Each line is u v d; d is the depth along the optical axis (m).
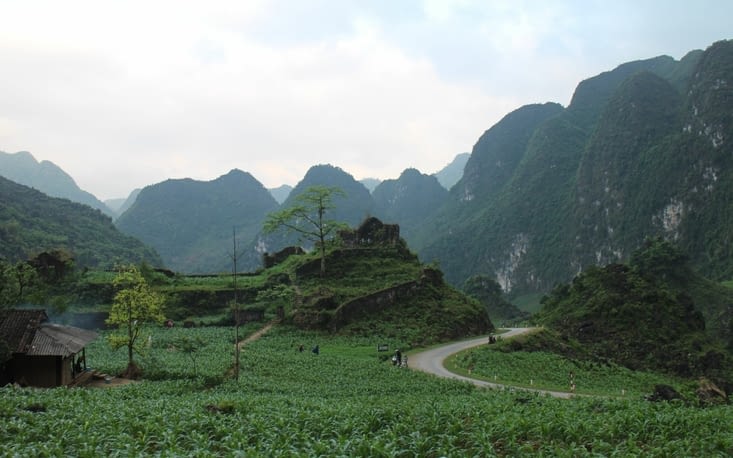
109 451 17.55
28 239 143.12
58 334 36.41
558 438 20.14
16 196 177.25
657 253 138.25
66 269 81.50
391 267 87.06
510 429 20.03
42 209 176.88
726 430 22.50
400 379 43.09
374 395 35.69
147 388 33.69
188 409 23.44
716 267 184.62
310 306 71.38
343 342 64.31
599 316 87.00
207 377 39.38
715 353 76.88
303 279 81.62
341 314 70.06
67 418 21.53
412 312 75.56
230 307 76.31
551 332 78.81
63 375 35.31
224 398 27.75
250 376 41.69
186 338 59.69
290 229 90.12
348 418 21.53
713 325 117.69
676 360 75.38
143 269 84.62
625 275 92.88
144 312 42.38
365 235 96.31
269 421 21.20
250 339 64.50
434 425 20.61
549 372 56.88
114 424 20.44
